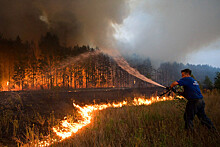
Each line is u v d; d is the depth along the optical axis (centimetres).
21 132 347
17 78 3747
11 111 468
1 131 322
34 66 4225
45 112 528
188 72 329
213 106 483
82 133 323
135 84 4509
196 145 243
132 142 261
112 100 995
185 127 307
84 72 5144
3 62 4150
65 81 4541
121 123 371
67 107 656
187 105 305
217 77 1277
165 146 239
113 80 5372
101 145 255
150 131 309
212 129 287
